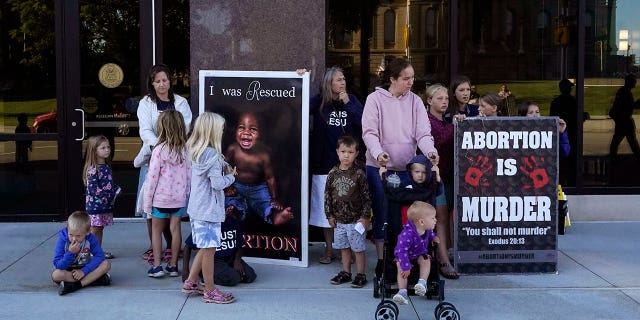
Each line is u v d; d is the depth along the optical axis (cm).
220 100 712
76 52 889
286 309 590
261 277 678
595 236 829
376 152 634
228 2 794
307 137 702
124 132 898
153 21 885
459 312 583
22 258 738
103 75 893
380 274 631
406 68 649
